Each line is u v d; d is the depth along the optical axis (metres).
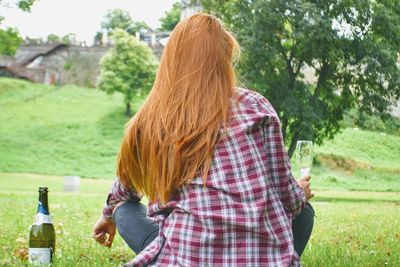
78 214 6.96
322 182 13.91
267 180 1.96
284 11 10.07
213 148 1.97
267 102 2.08
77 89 30.02
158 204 2.04
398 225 5.98
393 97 10.34
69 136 28.19
